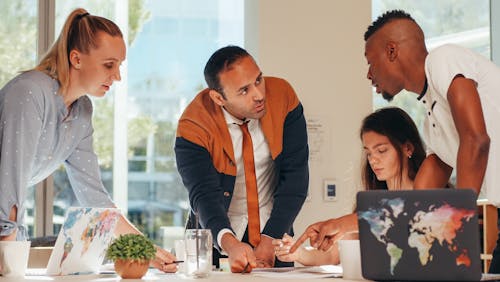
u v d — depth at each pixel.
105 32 2.51
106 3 4.27
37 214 4.16
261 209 3.10
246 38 4.26
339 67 4.14
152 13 4.28
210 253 2.09
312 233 2.28
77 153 2.68
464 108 2.17
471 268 1.67
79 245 2.16
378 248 1.75
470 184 2.16
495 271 2.36
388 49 2.40
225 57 2.79
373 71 2.46
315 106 4.11
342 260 1.97
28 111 2.36
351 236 2.78
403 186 2.84
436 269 1.70
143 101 4.26
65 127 2.57
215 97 2.87
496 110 2.28
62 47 2.50
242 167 3.04
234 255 2.31
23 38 4.23
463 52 2.27
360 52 4.16
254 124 3.00
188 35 4.29
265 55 4.08
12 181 2.31
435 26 4.67
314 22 4.12
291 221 2.99
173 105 4.29
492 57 4.74
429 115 2.42
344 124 4.13
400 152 2.83
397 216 1.73
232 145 2.96
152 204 4.26
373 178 2.92
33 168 2.49
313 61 4.12
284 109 3.04
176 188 4.28
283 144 3.04
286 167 3.06
